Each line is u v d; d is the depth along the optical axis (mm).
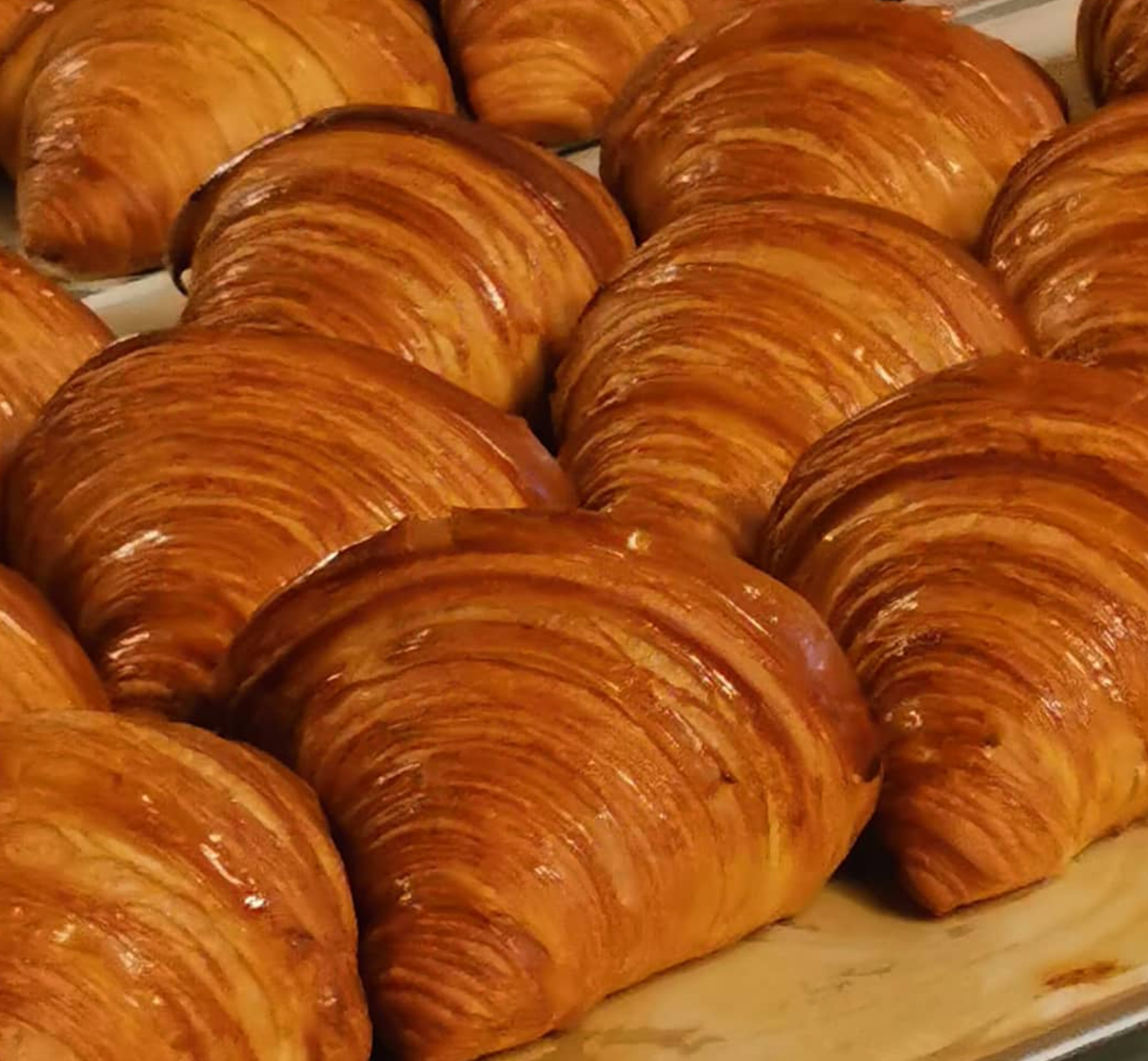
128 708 895
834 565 886
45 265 1221
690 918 829
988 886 849
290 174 1059
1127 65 1148
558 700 820
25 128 1253
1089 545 860
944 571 867
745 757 826
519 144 1078
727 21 1127
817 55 1103
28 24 1297
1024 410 877
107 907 765
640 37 1290
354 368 929
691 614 827
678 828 820
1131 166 1012
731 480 940
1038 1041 819
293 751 843
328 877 805
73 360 1051
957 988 833
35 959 756
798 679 831
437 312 1027
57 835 771
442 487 914
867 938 854
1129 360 979
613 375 977
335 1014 790
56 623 877
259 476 912
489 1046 814
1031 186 1034
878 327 958
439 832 814
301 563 903
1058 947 843
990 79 1103
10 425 1028
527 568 832
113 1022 757
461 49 1300
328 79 1240
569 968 812
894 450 888
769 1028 829
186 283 1131
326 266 1028
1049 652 853
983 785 846
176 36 1228
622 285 1001
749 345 958
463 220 1041
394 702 829
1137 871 863
